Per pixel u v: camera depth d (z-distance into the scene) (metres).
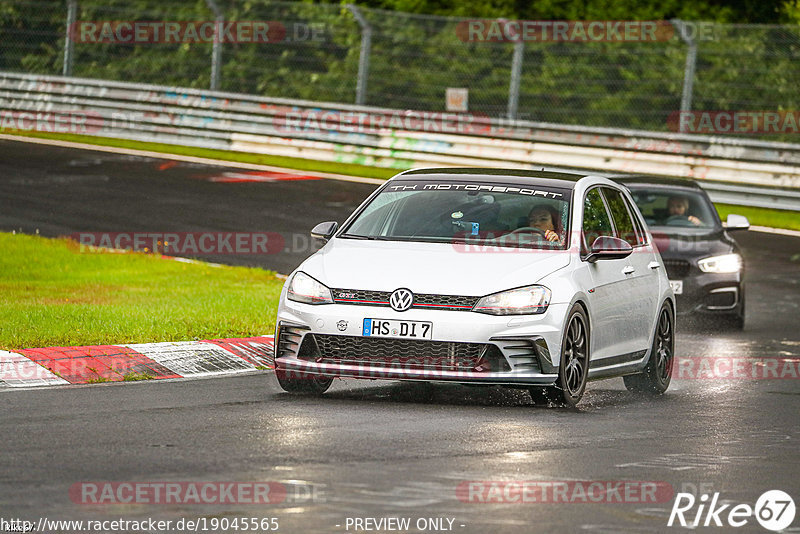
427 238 34.62
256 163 101.19
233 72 124.44
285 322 33.06
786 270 70.88
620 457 26.41
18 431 27.20
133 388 33.84
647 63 118.25
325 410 31.06
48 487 22.08
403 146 101.19
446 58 113.88
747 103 115.62
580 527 20.47
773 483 24.50
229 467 23.98
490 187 36.66
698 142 93.31
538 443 27.55
